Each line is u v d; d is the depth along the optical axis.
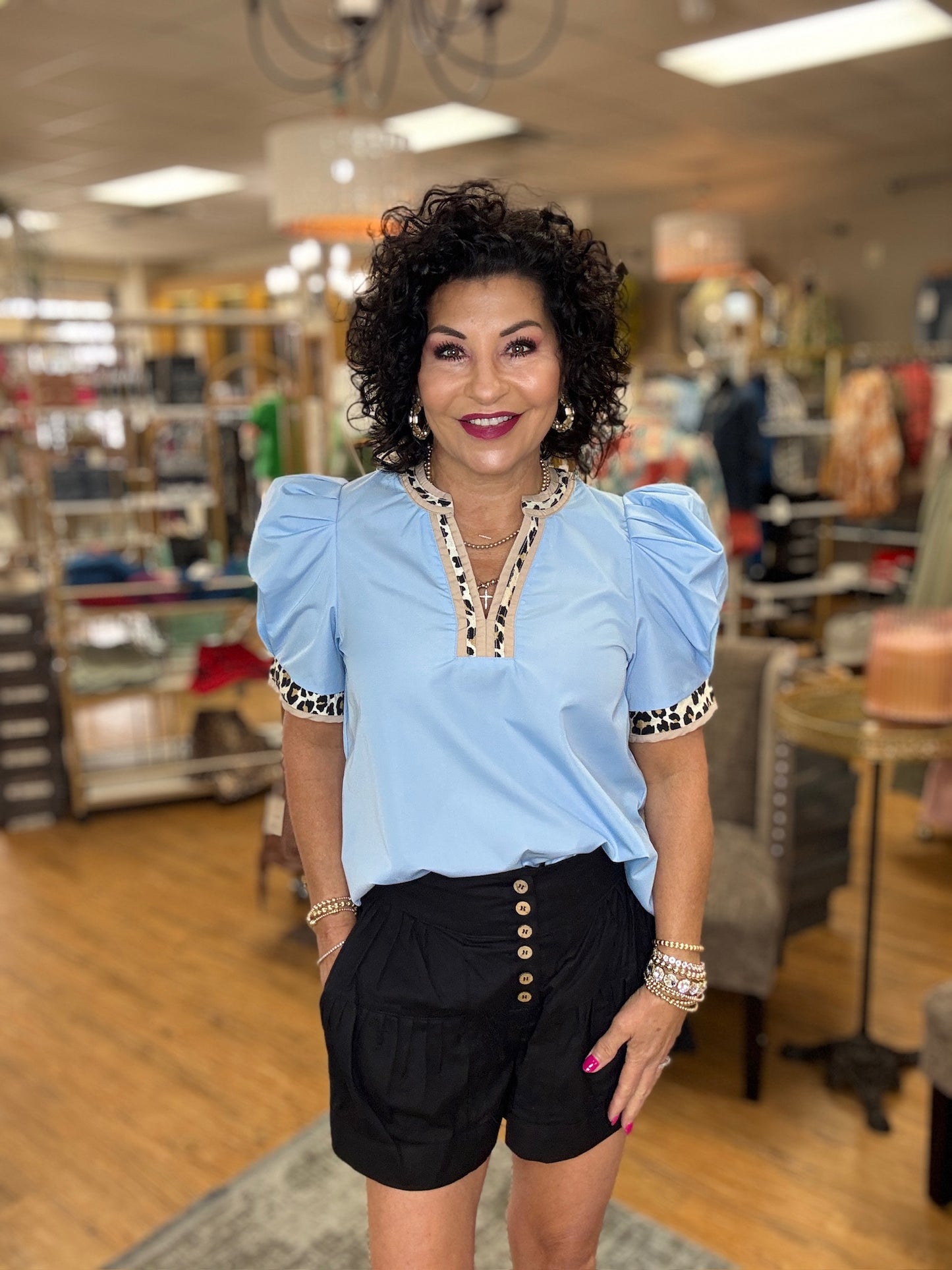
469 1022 1.12
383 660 1.09
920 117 6.81
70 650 4.28
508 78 5.82
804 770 2.72
